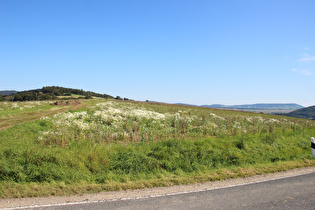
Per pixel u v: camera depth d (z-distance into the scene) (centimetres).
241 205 438
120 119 1525
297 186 552
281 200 464
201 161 769
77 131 1167
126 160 711
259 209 420
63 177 596
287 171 698
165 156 774
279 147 993
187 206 434
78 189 524
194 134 1251
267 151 928
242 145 951
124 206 434
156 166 712
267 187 548
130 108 2986
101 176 615
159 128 1355
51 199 470
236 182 593
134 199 471
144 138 1045
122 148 822
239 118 2258
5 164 613
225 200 464
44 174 598
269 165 754
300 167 745
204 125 1426
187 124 1455
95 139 995
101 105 3294
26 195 484
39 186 536
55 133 999
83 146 838
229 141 995
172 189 538
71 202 454
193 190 529
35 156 671
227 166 765
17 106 2844
